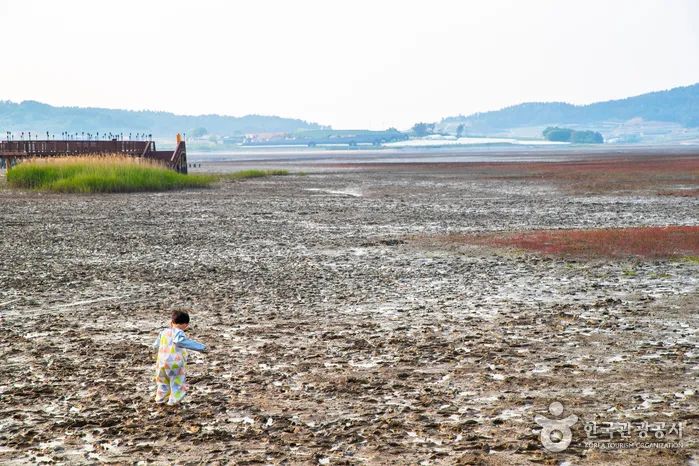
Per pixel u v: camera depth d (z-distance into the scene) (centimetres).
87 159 7425
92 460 983
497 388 1245
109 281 2328
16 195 6138
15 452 1016
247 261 2734
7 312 1900
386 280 2331
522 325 1705
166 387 1198
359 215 4509
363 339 1591
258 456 983
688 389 1219
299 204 5356
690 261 2605
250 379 1316
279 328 1705
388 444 1012
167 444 1031
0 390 1280
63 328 1728
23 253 2914
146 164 7488
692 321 1717
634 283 2225
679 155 19500
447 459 961
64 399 1231
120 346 1564
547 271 2461
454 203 5400
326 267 2594
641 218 4212
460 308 1906
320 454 984
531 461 943
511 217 4344
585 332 1627
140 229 3747
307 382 1298
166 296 2095
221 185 7800
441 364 1395
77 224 3959
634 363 1379
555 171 10700
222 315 1847
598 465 929
